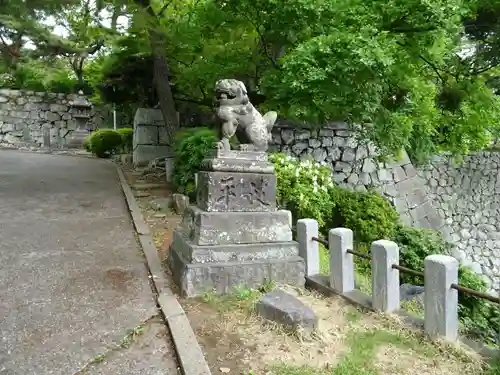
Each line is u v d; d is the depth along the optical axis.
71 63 16.69
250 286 3.59
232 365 2.45
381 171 8.79
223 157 3.82
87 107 16.39
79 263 4.09
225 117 3.86
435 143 9.41
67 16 8.36
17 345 2.57
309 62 4.93
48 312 3.03
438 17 4.82
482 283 7.25
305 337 2.77
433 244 7.22
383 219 6.95
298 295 3.60
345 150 8.42
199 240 3.56
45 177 8.32
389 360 2.53
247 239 3.75
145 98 10.51
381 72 4.77
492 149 12.18
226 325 2.96
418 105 6.71
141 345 2.67
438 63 6.22
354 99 5.25
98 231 5.22
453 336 2.70
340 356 2.58
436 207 10.60
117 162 11.32
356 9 5.10
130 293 3.46
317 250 4.08
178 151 7.15
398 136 6.15
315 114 5.57
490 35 7.49
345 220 6.88
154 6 8.45
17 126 15.58
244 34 6.98
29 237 4.79
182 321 2.92
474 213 11.45
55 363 2.41
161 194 7.33
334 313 3.26
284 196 5.85
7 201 6.34
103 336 2.74
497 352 2.57
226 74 7.11
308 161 6.86
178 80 8.76
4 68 9.52
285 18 5.45
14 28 7.22
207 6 6.26
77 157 12.22
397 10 5.01
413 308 3.92
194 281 3.39
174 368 2.43
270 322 2.96
